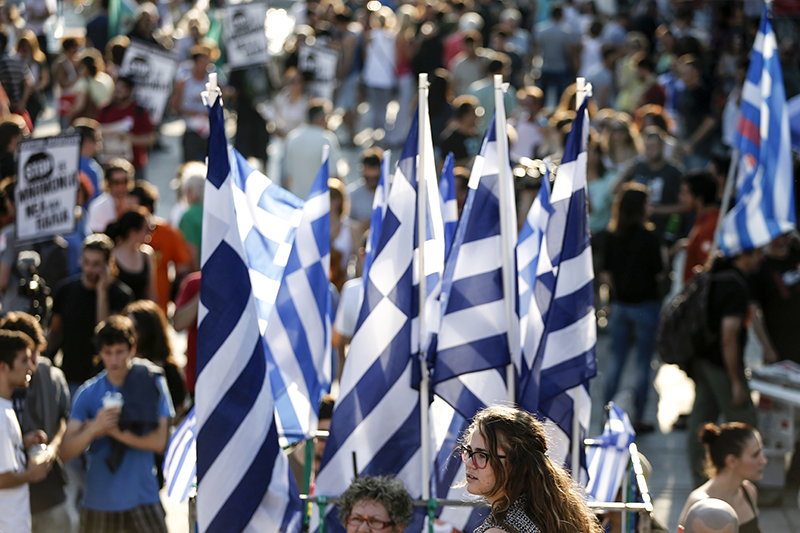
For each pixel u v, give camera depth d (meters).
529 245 14.96
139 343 19.30
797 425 22.12
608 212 29.25
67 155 23.44
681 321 21.73
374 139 50.91
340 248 25.64
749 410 21.44
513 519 9.23
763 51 24.08
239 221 14.64
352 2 67.75
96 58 40.97
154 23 56.03
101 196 29.64
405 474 13.23
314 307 14.80
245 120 42.69
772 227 22.53
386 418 13.20
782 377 22.30
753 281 23.27
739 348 21.34
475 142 31.06
